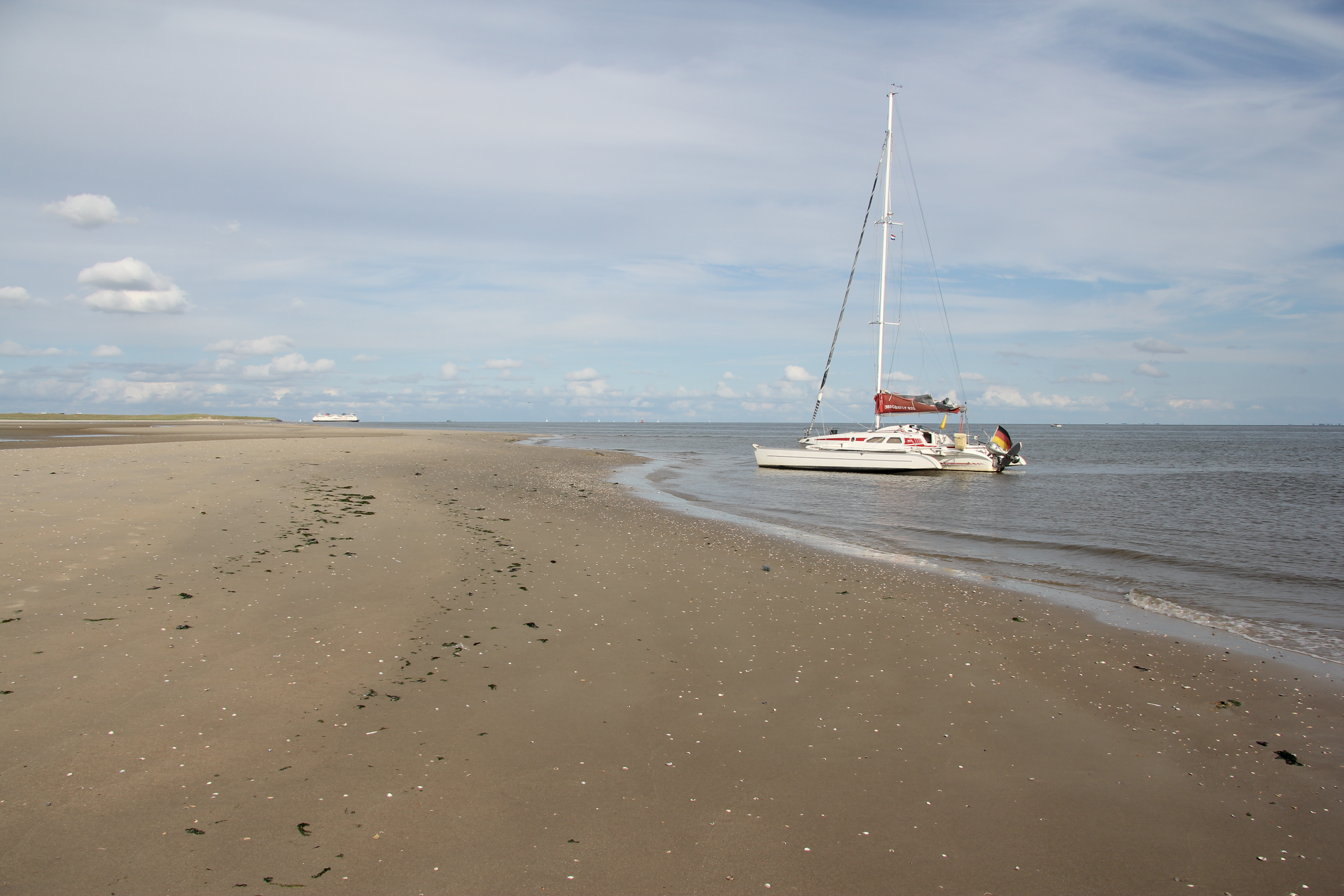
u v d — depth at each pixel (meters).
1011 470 45.88
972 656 8.84
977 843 4.98
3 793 4.76
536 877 4.37
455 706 6.66
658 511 20.98
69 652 7.03
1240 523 21.41
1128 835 5.17
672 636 9.02
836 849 4.83
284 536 12.35
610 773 5.66
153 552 10.62
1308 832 5.30
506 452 43.62
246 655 7.35
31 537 10.80
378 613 8.97
